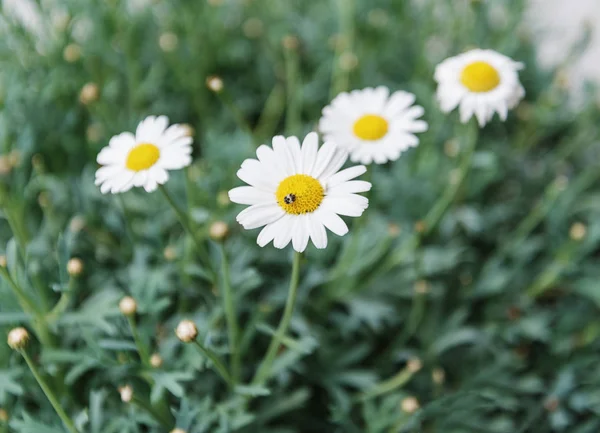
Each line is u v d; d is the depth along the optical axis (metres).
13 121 0.41
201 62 0.47
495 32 0.46
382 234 0.40
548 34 0.48
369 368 0.40
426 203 0.42
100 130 0.41
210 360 0.32
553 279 0.41
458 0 0.47
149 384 0.35
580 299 0.42
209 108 0.48
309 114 0.47
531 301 0.41
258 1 0.49
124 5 0.44
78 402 0.36
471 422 0.37
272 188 0.30
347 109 0.35
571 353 0.40
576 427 0.39
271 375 0.35
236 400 0.35
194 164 0.43
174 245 0.39
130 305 0.31
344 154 0.30
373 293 0.40
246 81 0.49
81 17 0.43
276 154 0.30
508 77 0.35
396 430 0.35
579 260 0.42
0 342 0.34
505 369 0.39
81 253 0.39
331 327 0.40
